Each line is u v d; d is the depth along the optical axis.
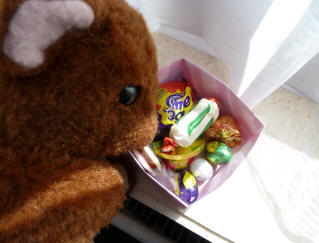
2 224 0.21
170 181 0.32
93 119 0.22
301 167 0.38
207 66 0.45
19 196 0.22
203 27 0.41
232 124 0.33
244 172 0.38
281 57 0.30
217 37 0.39
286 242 0.34
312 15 0.26
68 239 0.23
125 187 0.30
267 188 0.37
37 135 0.22
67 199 0.23
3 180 0.22
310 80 0.39
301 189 0.37
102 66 0.21
